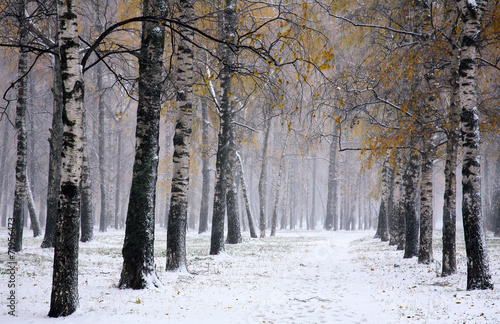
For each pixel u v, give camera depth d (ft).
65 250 26.25
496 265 48.08
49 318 25.14
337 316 27.40
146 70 36.47
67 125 26.61
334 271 52.06
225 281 41.37
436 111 46.93
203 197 128.67
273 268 53.21
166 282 39.04
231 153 89.40
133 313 26.43
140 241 35.42
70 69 26.50
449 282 39.83
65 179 26.55
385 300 32.78
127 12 52.54
